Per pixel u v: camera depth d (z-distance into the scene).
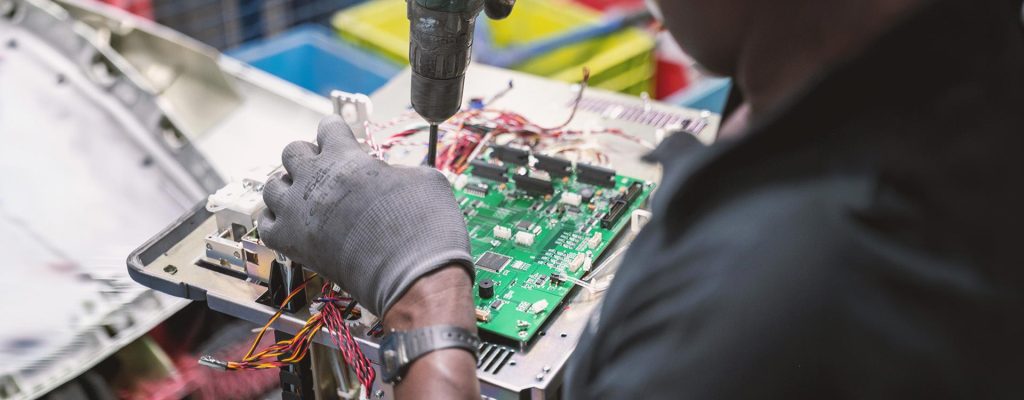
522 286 1.15
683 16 0.68
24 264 1.53
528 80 1.67
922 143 0.60
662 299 0.66
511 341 1.07
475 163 1.36
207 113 1.88
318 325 1.08
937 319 0.61
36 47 1.80
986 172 0.62
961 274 0.62
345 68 2.43
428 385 0.89
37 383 1.40
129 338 1.47
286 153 1.13
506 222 1.27
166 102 1.90
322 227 1.05
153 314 1.51
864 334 0.59
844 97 0.61
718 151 0.65
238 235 1.18
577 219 1.28
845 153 0.62
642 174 1.38
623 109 1.58
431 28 1.05
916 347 0.60
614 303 0.71
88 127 1.71
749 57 0.68
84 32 1.80
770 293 0.60
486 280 1.14
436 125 1.16
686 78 2.61
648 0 0.74
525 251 1.22
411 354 0.91
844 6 0.62
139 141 1.71
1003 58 0.62
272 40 2.45
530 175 1.33
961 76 0.60
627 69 2.41
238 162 1.77
